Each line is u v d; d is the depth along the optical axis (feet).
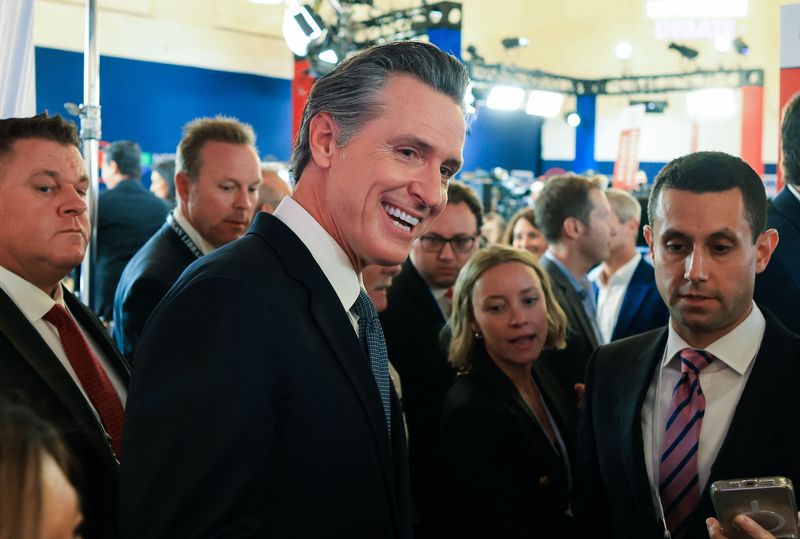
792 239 6.39
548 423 7.42
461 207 9.43
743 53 45.50
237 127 9.22
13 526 2.04
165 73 30.14
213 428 3.33
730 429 4.75
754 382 4.80
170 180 20.36
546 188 11.51
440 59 3.99
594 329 10.49
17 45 7.41
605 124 52.65
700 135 50.34
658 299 10.89
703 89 46.21
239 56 32.30
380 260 3.99
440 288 9.55
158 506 3.31
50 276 5.22
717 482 4.32
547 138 53.78
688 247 4.78
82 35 27.20
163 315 3.59
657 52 50.39
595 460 5.64
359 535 3.66
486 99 45.27
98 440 4.35
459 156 4.05
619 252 12.69
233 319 3.51
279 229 3.98
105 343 5.66
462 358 7.25
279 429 3.58
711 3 40.14
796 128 6.49
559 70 52.47
